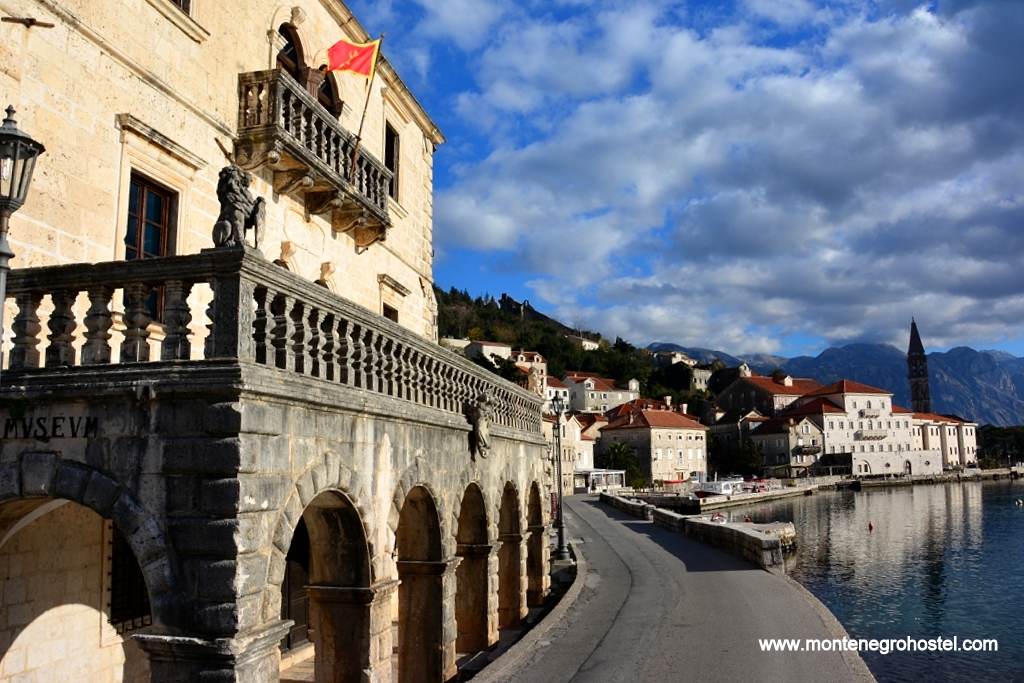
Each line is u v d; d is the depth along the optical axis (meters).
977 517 77.62
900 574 42.50
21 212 10.74
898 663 25.25
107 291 9.27
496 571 18.47
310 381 9.79
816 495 117.88
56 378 8.91
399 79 23.64
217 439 8.40
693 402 183.50
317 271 18.77
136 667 13.24
